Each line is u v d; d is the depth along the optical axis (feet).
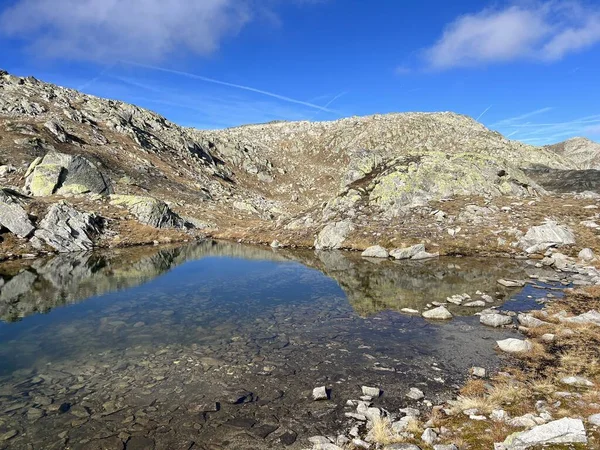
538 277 87.30
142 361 46.96
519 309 64.95
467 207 140.97
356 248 136.98
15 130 255.29
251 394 38.40
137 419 33.91
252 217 258.37
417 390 37.78
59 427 32.76
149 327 60.23
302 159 553.23
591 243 106.22
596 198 142.72
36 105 315.78
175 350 50.49
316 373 43.14
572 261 98.07
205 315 66.64
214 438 30.96
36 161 205.46
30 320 64.28
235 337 55.47
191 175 326.03
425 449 27.22
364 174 191.11
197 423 33.19
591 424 26.50
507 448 25.08
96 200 191.72
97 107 371.56
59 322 63.21
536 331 52.90
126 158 291.38
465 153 173.27
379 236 136.98
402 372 43.09
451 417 32.17
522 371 41.11
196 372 43.70
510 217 130.41
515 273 92.22
